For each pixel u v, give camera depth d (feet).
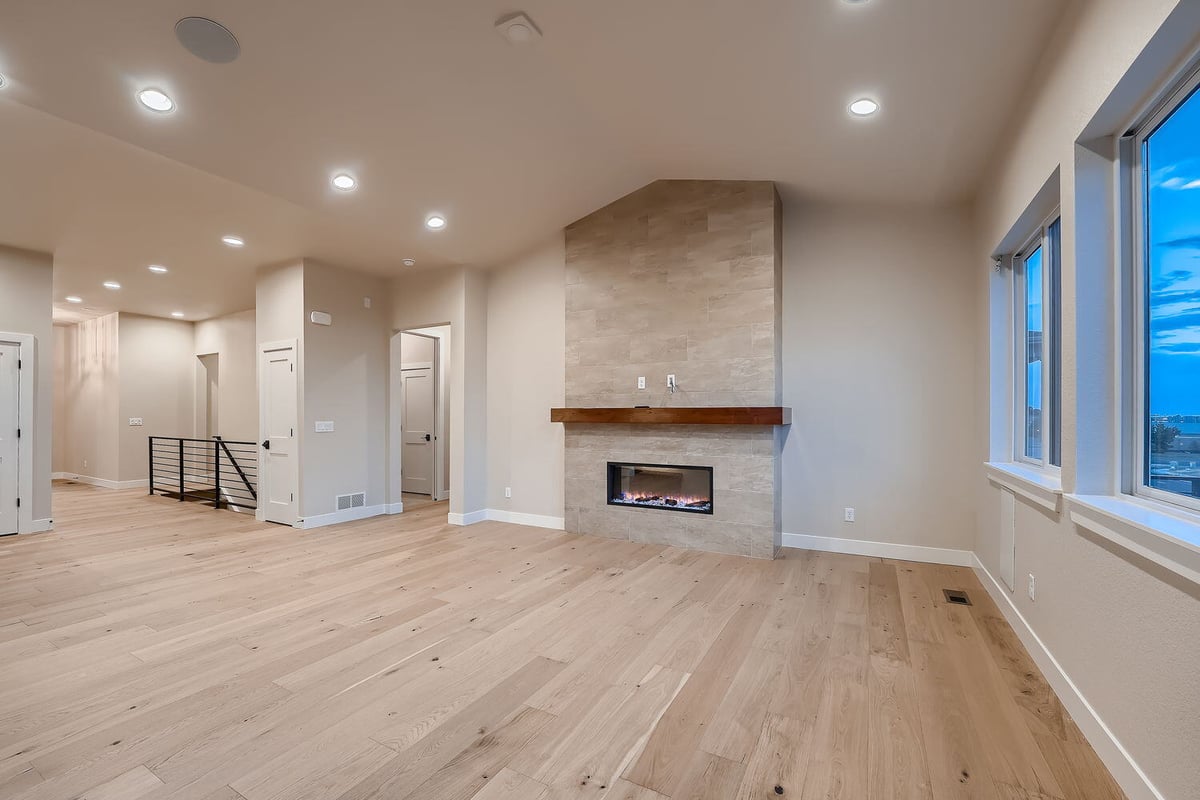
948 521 13.96
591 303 17.03
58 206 13.93
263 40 8.84
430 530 18.08
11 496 17.29
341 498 19.54
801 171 13.37
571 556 14.75
